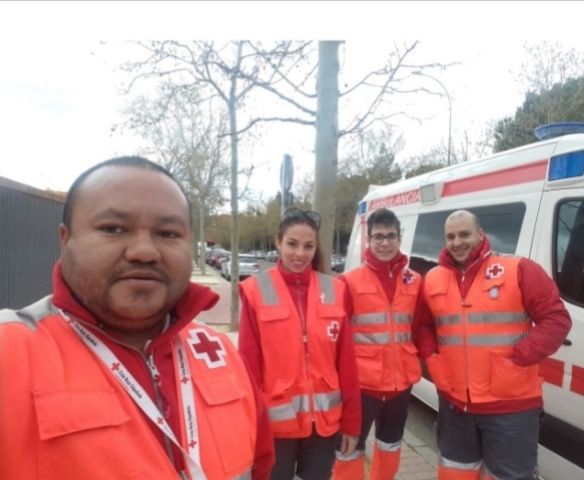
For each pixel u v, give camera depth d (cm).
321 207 518
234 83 790
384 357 320
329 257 403
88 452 97
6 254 564
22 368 101
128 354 118
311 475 260
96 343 114
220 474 118
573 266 332
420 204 550
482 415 279
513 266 282
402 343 322
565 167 345
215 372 134
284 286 264
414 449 437
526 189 383
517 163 398
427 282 317
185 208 128
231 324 1058
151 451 106
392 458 341
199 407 123
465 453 292
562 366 328
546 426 341
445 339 299
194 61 731
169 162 2045
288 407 246
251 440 132
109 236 114
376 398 322
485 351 279
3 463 93
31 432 96
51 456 95
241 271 2762
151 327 125
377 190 697
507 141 1758
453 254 302
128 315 113
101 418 102
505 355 275
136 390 113
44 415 96
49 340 109
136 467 101
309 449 260
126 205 115
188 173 2061
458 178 482
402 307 323
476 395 278
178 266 121
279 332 252
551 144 365
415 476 381
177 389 122
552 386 335
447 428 298
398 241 328
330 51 510
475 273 294
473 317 285
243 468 125
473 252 295
